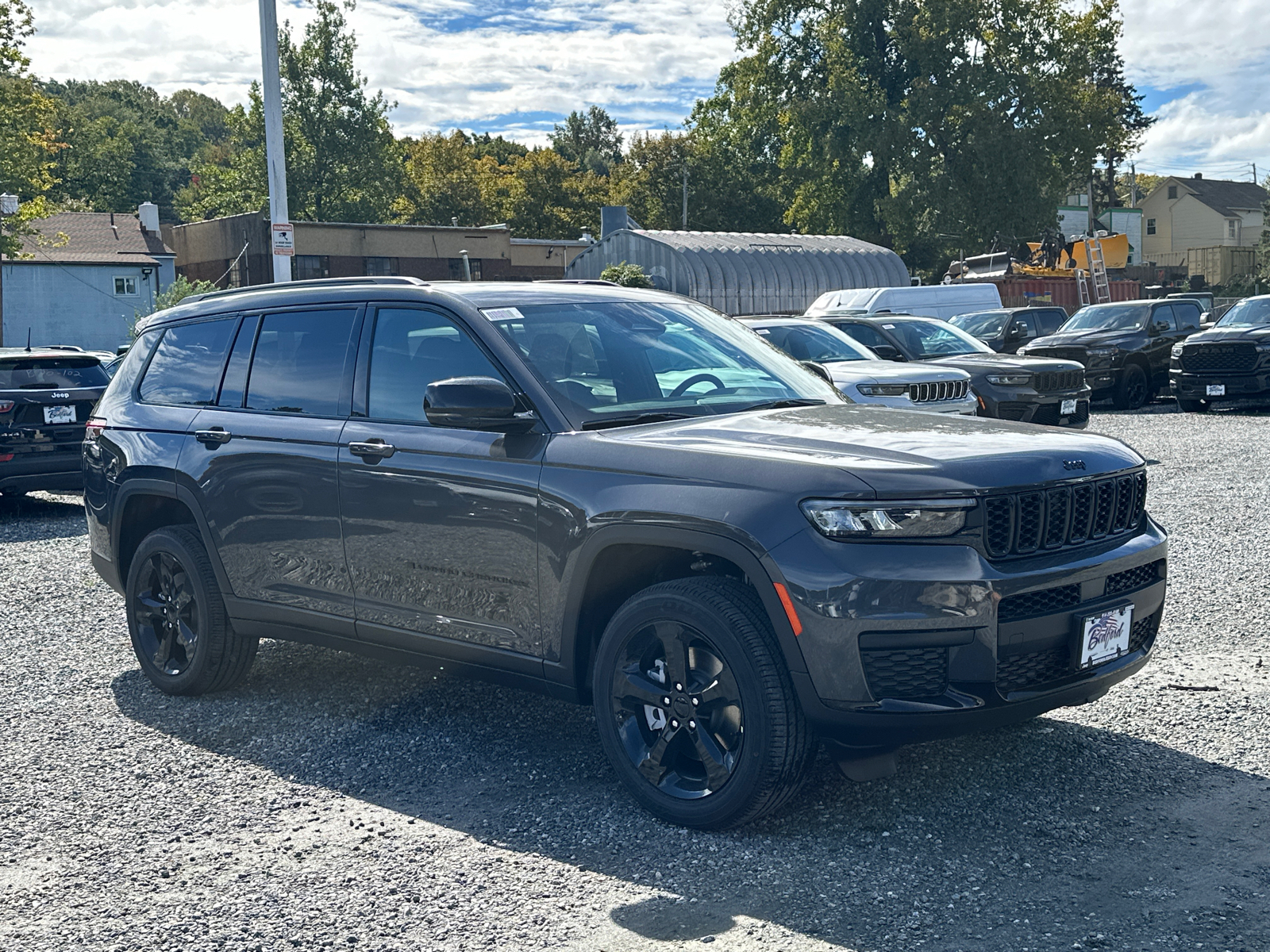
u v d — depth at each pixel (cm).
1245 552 795
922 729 346
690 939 310
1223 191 9312
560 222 8419
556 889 342
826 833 373
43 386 1153
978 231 5262
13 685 580
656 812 388
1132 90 8962
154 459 546
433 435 444
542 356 439
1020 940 302
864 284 4159
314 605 490
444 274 5406
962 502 348
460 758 456
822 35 5562
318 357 498
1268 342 1802
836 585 343
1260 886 328
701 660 378
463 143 9231
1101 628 374
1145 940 300
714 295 3784
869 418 425
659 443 395
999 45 5203
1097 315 2186
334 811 409
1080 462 379
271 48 1451
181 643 547
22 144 3919
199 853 377
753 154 7525
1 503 1273
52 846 386
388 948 311
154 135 13362
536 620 412
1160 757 431
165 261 5041
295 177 7500
